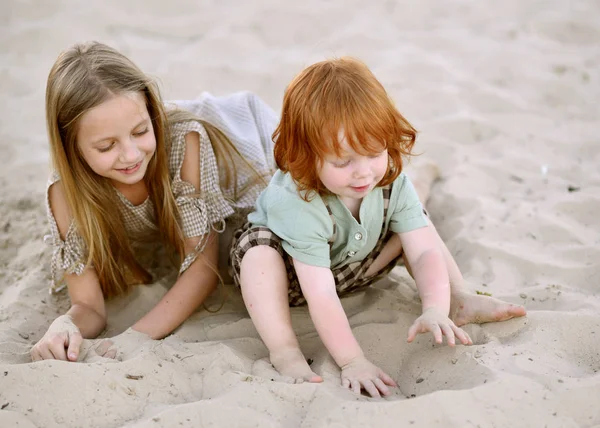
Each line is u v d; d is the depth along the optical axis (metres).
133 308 2.44
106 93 2.04
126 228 2.54
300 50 4.39
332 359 2.01
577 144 3.28
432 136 3.44
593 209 2.77
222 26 4.64
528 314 2.10
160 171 2.33
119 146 2.09
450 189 3.01
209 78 4.09
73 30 4.60
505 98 3.71
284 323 2.03
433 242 2.14
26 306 2.41
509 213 2.80
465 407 1.67
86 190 2.25
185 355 2.03
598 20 4.48
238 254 2.13
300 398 1.80
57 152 2.18
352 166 1.87
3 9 4.82
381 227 2.12
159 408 1.78
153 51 4.43
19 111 3.79
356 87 1.85
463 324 2.13
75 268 2.34
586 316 2.05
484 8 4.77
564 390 1.72
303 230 2.01
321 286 2.00
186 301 2.31
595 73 3.94
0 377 1.85
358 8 4.84
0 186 3.14
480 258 2.56
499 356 1.90
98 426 1.76
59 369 1.87
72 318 2.24
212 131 2.50
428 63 4.10
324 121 1.83
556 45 4.29
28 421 1.75
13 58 4.35
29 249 2.75
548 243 2.61
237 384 1.85
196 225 2.39
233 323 2.25
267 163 2.71
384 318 2.23
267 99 3.91
